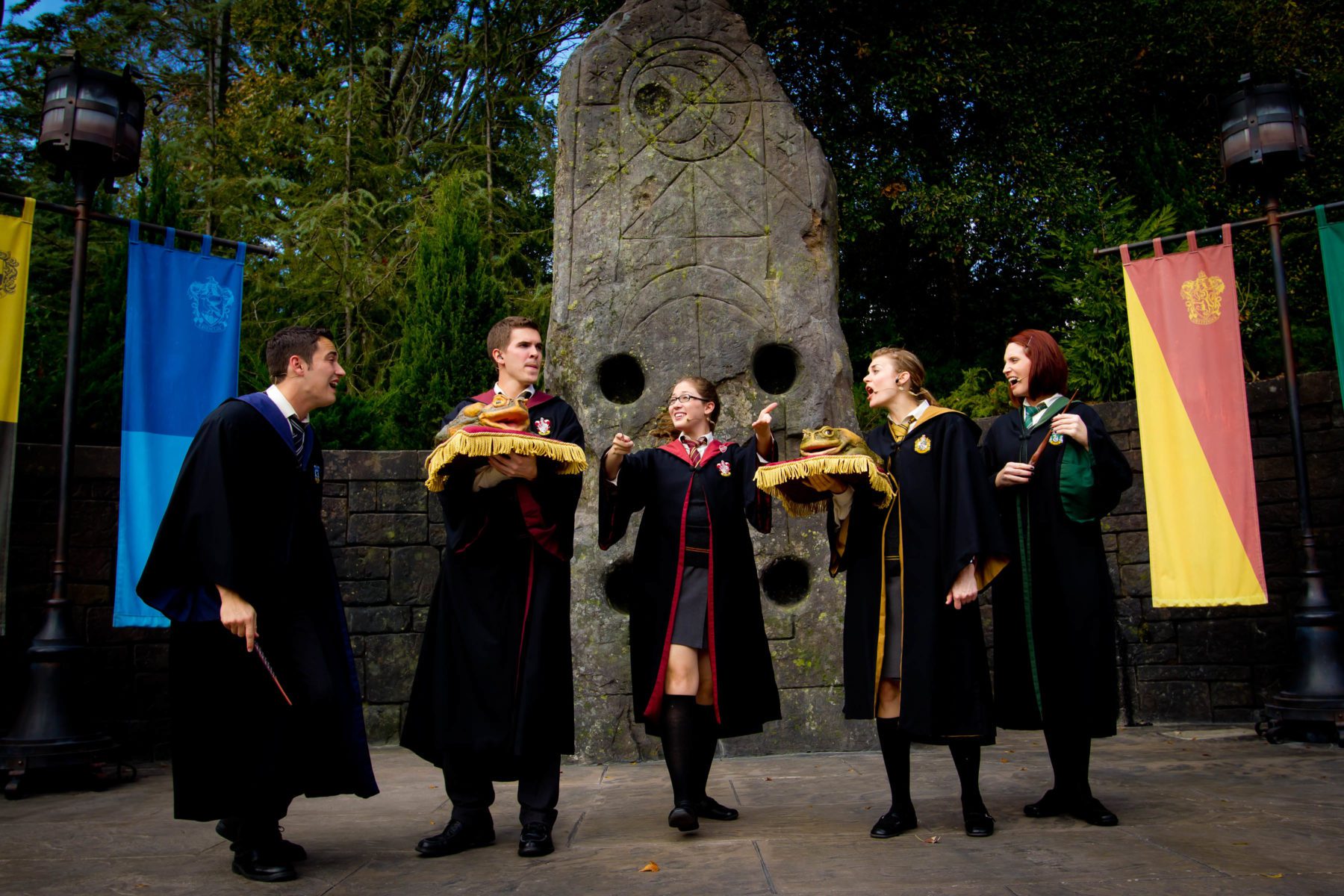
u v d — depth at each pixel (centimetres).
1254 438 674
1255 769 466
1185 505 595
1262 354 1097
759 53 647
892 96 1333
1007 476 367
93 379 783
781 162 635
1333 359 1067
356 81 1716
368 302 1448
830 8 1338
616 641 577
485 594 352
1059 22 1380
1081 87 1383
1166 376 608
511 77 1828
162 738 648
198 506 307
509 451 333
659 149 634
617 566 593
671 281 619
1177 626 679
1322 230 609
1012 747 578
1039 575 363
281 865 306
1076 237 1180
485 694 341
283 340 338
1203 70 1411
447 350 1005
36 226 1242
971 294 1569
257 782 305
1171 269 617
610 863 314
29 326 1159
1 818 430
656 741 568
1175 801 389
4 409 530
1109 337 977
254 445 321
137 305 575
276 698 312
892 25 1365
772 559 589
